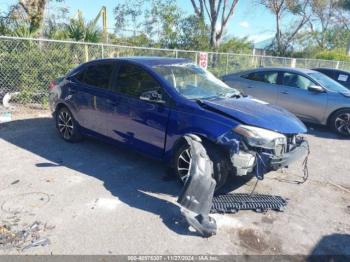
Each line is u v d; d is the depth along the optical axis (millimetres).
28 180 4367
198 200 3508
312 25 28859
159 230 3371
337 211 4008
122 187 4281
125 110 4723
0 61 8219
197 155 3621
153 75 4559
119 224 3439
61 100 5773
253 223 3621
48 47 8711
